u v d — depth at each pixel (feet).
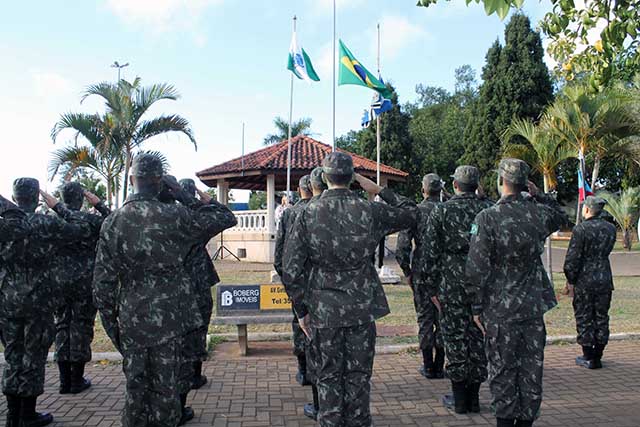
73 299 16.46
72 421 14.66
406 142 125.49
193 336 14.84
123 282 11.33
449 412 15.17
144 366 11.14
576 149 36.60
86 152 49.44
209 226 11.98
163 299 11.23
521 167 12.34
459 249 14.53
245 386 17.60
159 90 49.34
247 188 73.10
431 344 17.85
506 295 12.08
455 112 144.56
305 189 16.56
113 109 48.34
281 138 121.29
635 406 15.42
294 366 19.86
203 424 14.47
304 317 11.34
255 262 61.36
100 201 16.76
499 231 12.09
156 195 11.69
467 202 14.75
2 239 12.98
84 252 16.72
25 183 14.56
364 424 10.96
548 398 16.14
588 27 13.10
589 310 19.06
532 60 98.07
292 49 44.34
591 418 14.53
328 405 10.84
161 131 50.06
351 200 11.27
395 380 18.10
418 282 17.65
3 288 13.60
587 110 34.04
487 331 12.32
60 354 16.56
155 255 11.16
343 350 11.06
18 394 13.61
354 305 10.94
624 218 77.77
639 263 60.08
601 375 18.39
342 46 39.91
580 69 16.37
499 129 97.71
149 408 11.16
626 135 37.81
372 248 11.31
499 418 12.07
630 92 37.27
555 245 88.89
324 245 10.99
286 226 15.78
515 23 99.45
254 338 23.86
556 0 13.14
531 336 12.05
